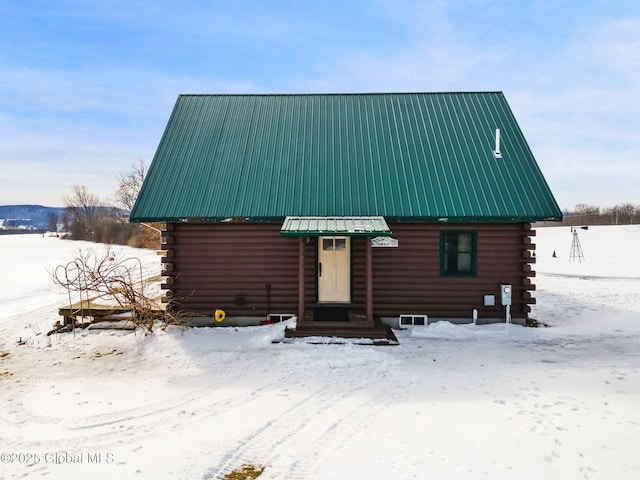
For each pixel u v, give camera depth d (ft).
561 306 51.55
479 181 41.73
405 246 40.96
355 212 39.65
